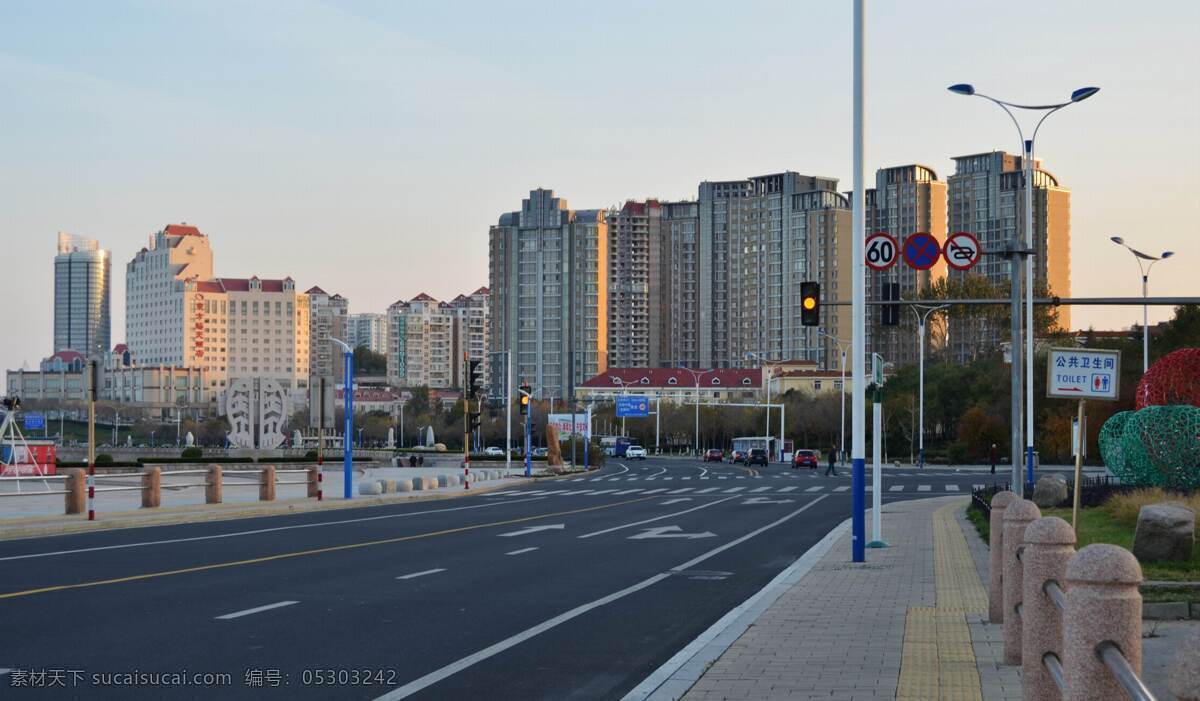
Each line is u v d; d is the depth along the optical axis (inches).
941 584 696.4
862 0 849.5
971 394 4436.5
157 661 434.6
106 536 1033.5
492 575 748.6
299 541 990.4
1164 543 683.4
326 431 6968.5
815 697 375.9
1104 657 203.8
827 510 1534.2
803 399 5984.3
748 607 597.0
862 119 852.6
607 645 490.0
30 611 560.1
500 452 4453.7
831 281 7480.3
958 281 5039.4
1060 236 6333.7
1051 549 308.0
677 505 1657.2
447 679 411.8
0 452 2228.1
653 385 7559.1
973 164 6589.6
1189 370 1226.6
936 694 377.7
